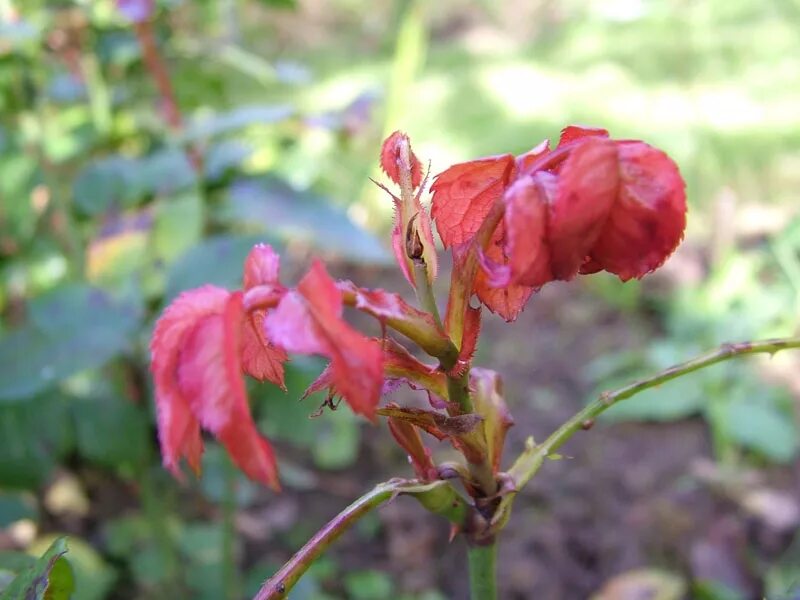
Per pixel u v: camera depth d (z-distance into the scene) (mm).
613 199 155
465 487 196
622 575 549
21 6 461
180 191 457
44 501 566
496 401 198
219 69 773
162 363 146
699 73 1091
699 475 608
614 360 711
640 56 1155
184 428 145
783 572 532
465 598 548
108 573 499
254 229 582
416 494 184
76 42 522
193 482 509
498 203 169
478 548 196
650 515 580
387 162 187
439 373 182
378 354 139
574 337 762
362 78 1117
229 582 460
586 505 602
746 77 1075
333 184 857
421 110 1038
